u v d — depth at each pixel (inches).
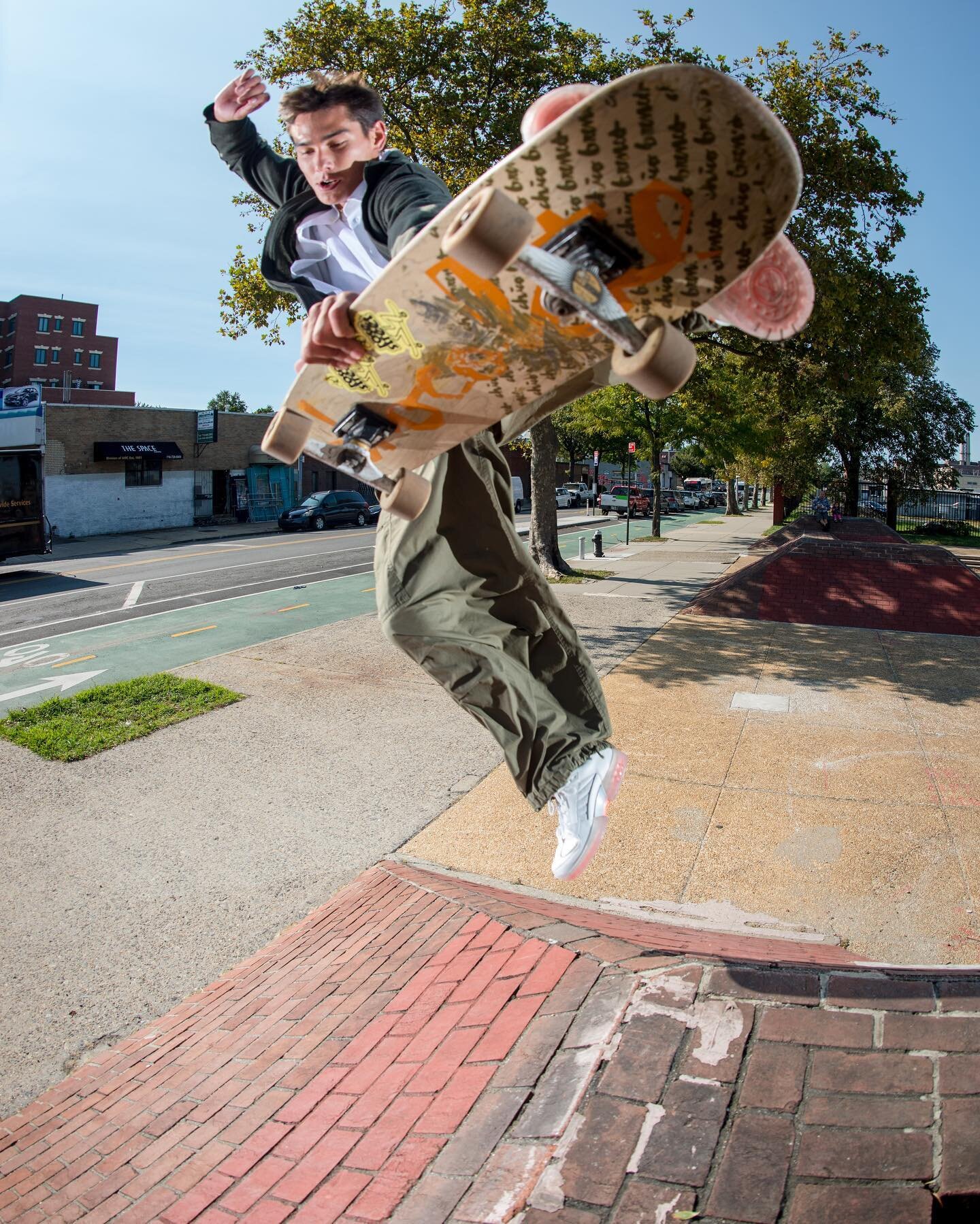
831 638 501.0
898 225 571.2
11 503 807.7
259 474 1498.5
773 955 138.0
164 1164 122.0
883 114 568.7
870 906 199.0
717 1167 76.4
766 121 38.2
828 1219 70.0
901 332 576.1
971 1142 73.4
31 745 342.3
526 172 41.6
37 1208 123.1
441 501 83.4
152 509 1371.8
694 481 3211.1
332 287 76.9
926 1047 84.5
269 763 323.3
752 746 310.8
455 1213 82.2
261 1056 144.6
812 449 1387.8
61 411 1262.3
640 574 793.6
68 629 573.9
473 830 258.2
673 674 417.1
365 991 152.9
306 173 70.6
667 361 46.0
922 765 286.7
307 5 579.5
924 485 1493.6
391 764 317.4
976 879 208.8
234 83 81.7
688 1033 93.1
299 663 465.4
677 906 203.0
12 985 198.4
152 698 398.3
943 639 502.6
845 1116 78.6
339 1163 102.3
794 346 623.2
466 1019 121.0
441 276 48.5
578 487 2082.9
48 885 241.1
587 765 88.8
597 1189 77.5
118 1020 185.2
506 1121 91.8
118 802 293.3
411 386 57.1
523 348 53.7
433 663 86.5
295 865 246.4
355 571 829.2
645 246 44.1
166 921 222.2
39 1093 164.7
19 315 2997.0
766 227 42.9
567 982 117.8
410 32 562.9
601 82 594.2
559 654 91.0
